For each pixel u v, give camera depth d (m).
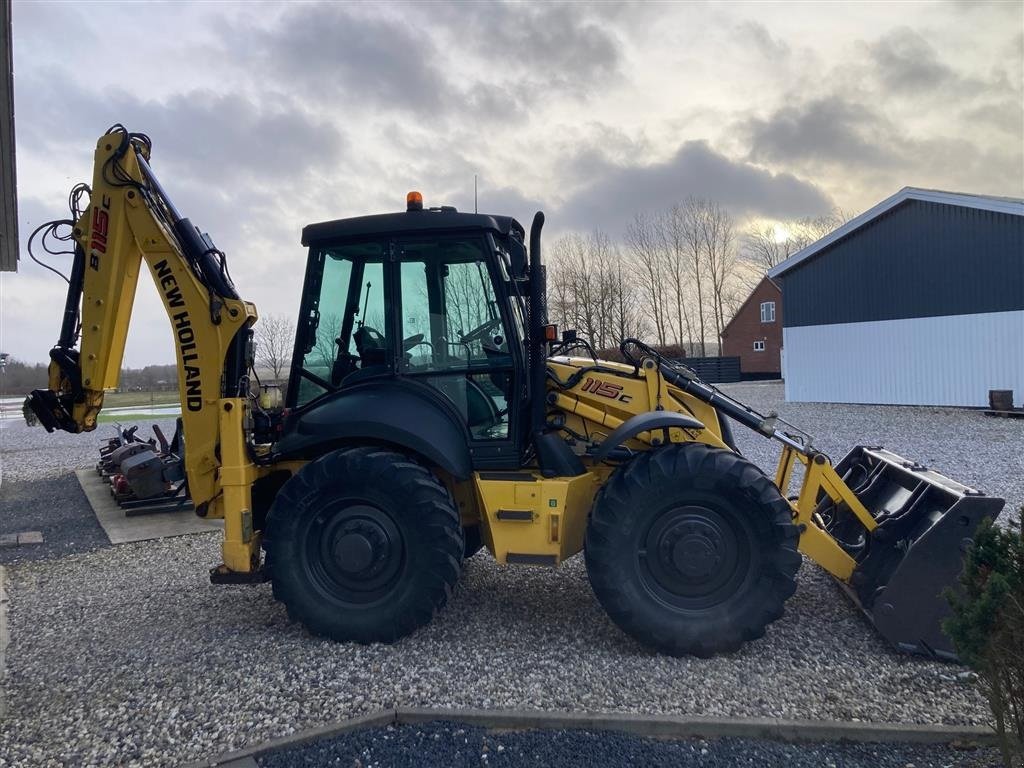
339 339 4.36
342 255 4.37
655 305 47.97
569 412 4.39
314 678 3.57
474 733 3.04
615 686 3.42
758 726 2.97
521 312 4.39
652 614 3.72
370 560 3.94
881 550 4.02
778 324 44.00
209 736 3.08
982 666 2.41
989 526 2.56
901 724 2.98
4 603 5.11
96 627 4.49
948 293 17.69
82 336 4.48
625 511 3.76
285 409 4.43
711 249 48.53
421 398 4.18
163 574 5.70
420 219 4.16
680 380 4.31
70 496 9.80
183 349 4.34
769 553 3.69
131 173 4.40
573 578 5.04
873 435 13.16
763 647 3.84
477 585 4.92
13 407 33.25
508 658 3.76
